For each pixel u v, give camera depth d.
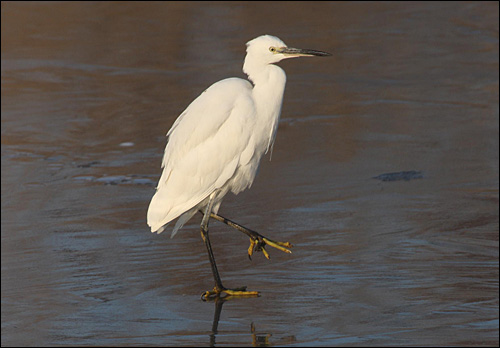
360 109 18.36
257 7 28.77
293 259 10.10
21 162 15.44
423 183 13.59
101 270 9.99
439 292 8.77
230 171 8.87
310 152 15.48
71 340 7.65
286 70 21.92
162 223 9.02
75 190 13.78
